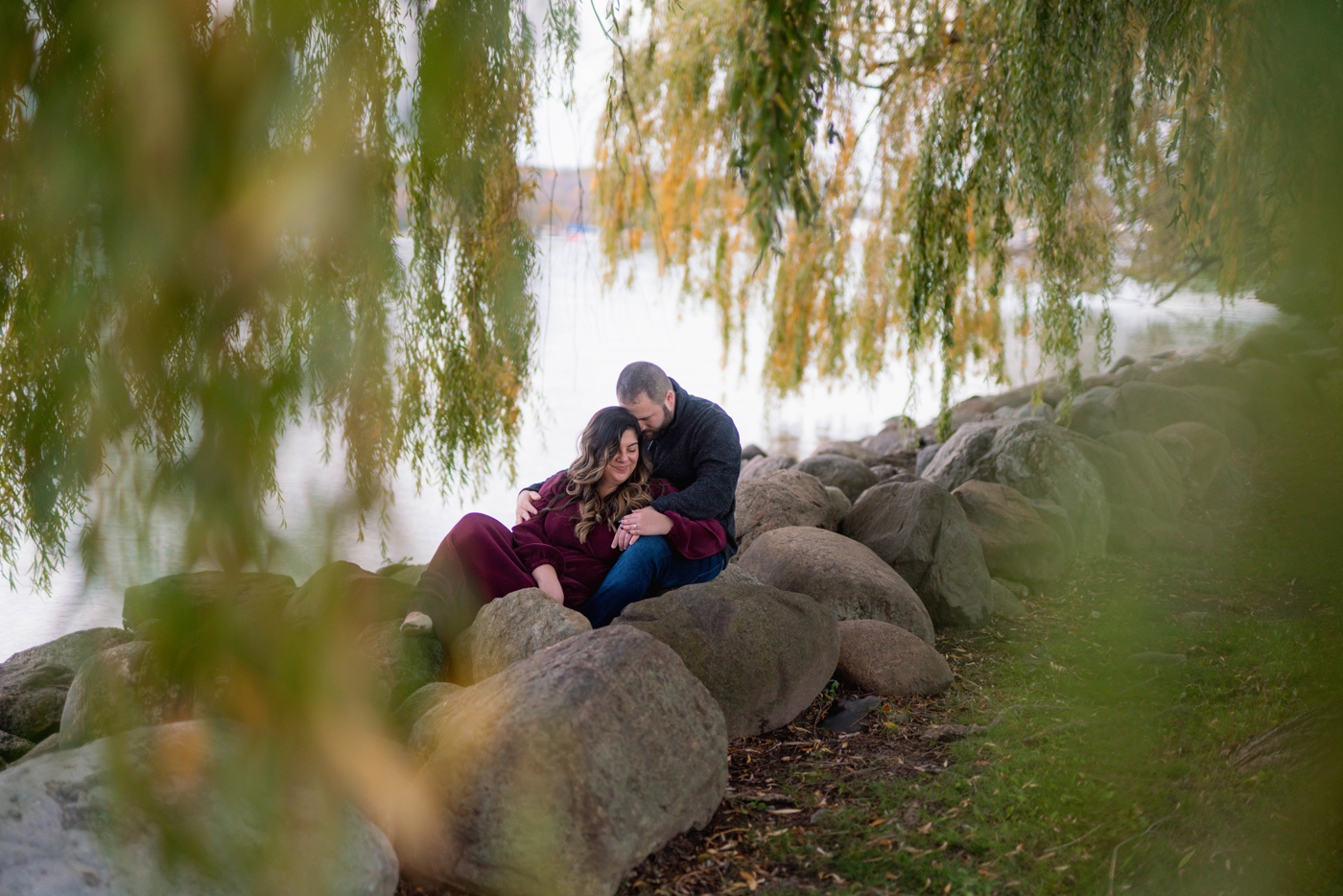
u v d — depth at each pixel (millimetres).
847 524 5590
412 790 2422
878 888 2453
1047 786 2754
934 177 6848
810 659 3590
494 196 2357
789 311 9422
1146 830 2328
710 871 2553
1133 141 5812
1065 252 6500
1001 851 2537
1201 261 7551
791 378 10055
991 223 7254
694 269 9633
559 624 3203
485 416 4387
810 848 2662
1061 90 5395
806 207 2439
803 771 3162
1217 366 8367
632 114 4176
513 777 2363
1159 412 7910
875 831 2734
